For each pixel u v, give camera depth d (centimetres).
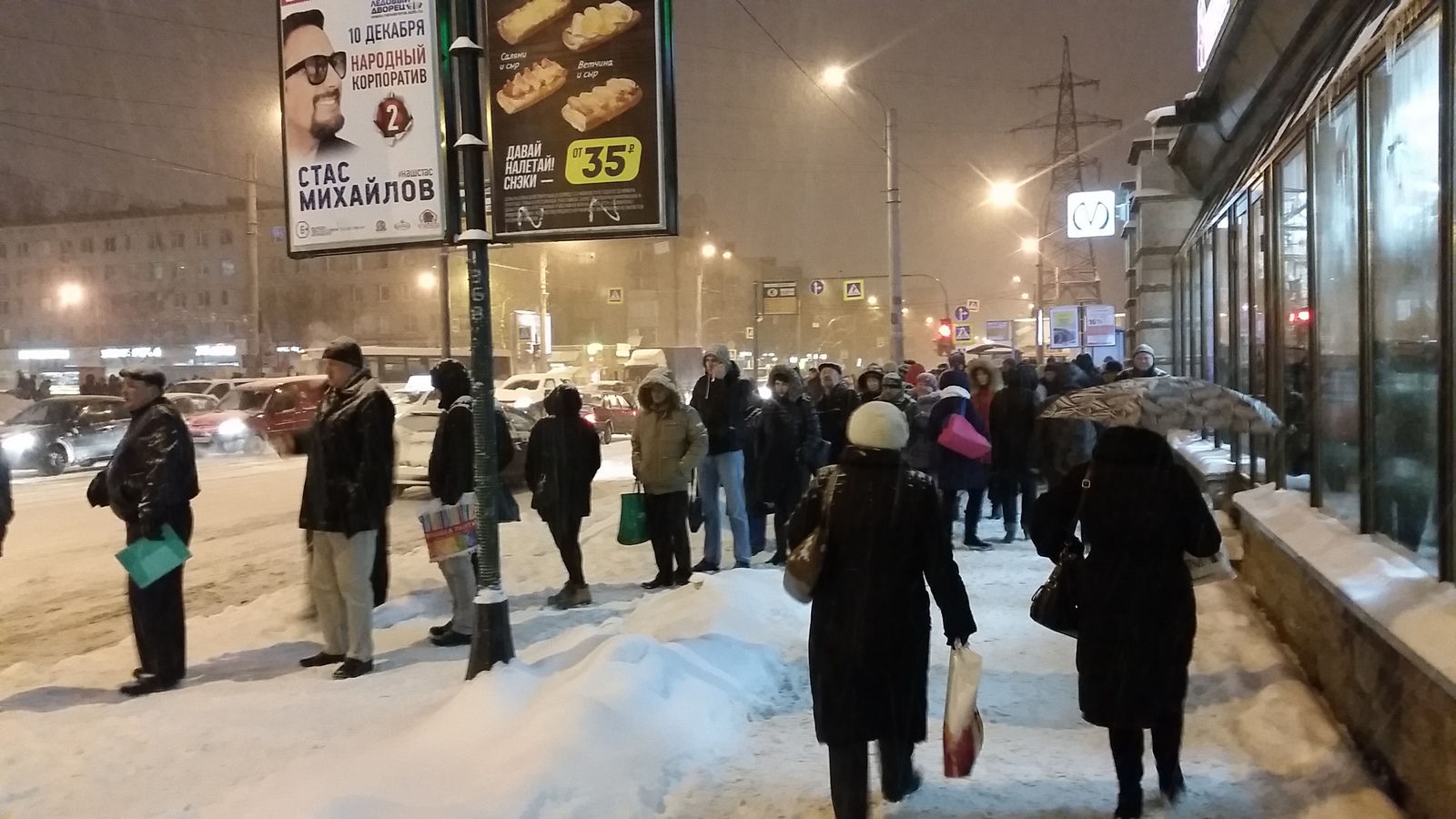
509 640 611
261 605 899
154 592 652
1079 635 441
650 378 935
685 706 543
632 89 653
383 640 789
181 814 439
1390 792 449
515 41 664
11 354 7038
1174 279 1794
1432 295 486
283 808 407
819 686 415
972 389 1271
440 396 766
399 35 637
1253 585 819
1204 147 1545
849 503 415
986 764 504
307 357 4906
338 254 658
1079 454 998
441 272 2186
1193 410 449
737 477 1005
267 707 594
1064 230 5328
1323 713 537
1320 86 691
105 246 9450
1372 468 575
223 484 2022
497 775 442
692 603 760
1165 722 443
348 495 668
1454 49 459
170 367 6341
